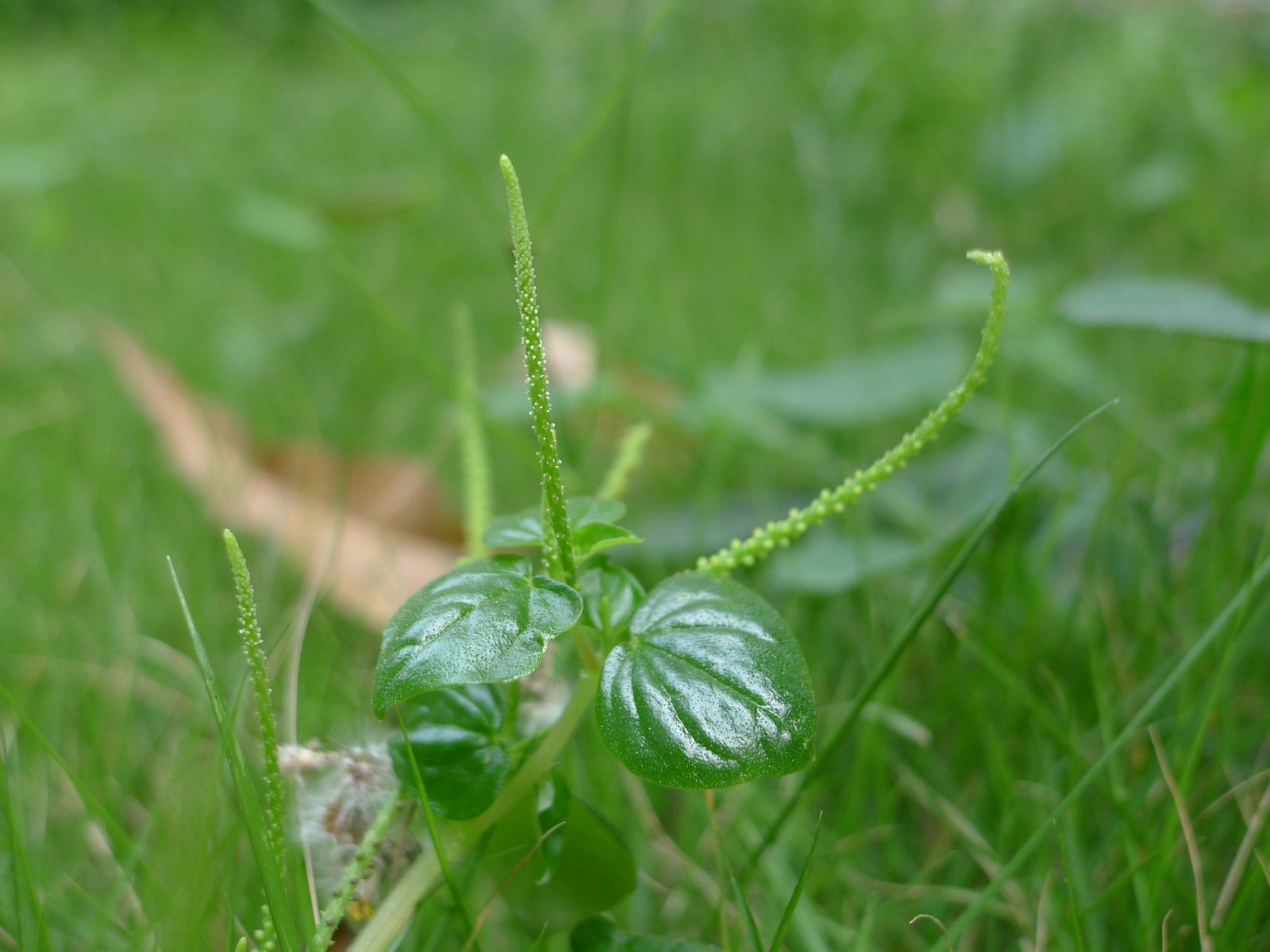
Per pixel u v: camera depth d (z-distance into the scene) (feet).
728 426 1.22
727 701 0.59
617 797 0.80
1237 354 1.35
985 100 2.06
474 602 0.59
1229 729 0.78
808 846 0.78
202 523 1.08
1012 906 0.74
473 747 0.64
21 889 0.71
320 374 1.59
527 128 2.66
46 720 0.85
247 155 2.59
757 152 2.38
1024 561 0.98
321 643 0.90
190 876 0.66
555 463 0.60
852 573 0.95
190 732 0.79
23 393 1.49
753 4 2.53
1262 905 0.71
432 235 2.10
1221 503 0.94
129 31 3.27
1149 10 2.38
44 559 1.05
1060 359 1.28
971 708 0.84
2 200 2.32
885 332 1.64
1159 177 1.84
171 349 1.66
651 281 1.85
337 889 0.63
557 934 0.69
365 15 3.54
